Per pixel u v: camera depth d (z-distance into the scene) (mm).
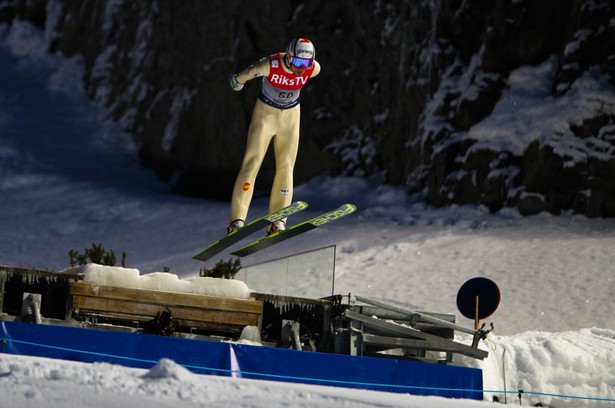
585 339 48969
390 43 108938
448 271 74438
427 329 44438
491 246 78875
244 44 117125
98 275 37844
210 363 32688
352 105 113250
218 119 118938
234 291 40125
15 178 117250
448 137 98250
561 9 94875
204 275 48594
